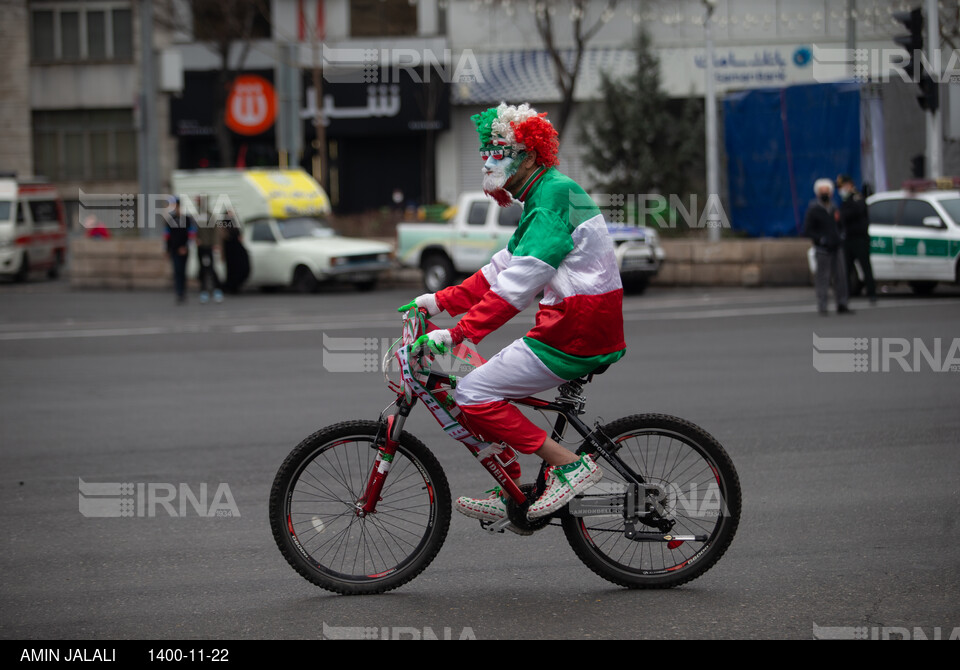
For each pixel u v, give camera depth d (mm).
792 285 26125
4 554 6703
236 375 14609
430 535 5934
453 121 45469
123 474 8852
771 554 6430
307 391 13086
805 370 13648
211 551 6742
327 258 28203
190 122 46031
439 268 27906
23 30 48062
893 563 6207
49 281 35938
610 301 5578
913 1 33062
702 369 13930
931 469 8414
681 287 26922
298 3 44906
